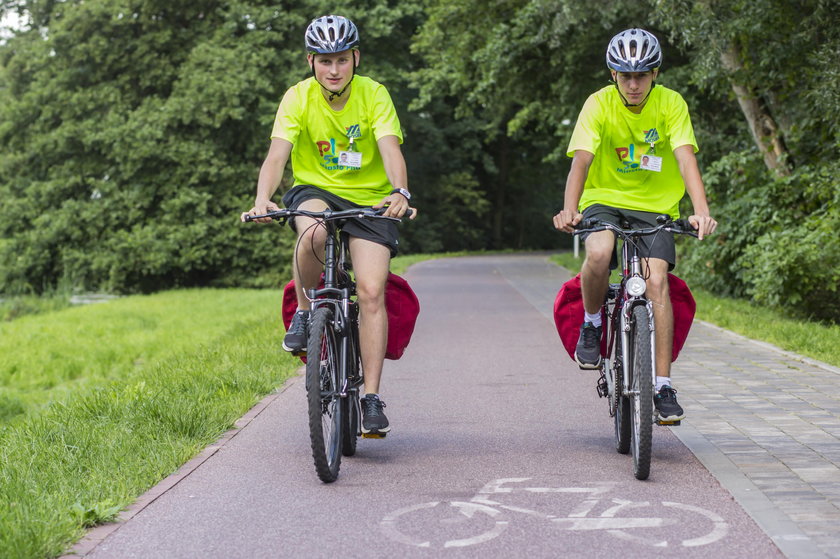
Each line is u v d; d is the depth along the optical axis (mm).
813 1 13961
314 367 5254
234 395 8172
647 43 5543
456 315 15781
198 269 38344
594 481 5344
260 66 37156
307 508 4887
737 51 15914
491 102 26531
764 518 4535
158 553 4203
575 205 5676
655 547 4176
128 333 20375
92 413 7496
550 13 19859
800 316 14008
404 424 7180
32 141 39344
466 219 61125
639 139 5797
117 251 36500
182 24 39781
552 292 20875
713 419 6973
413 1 38938
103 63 38938
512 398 8250
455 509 4828
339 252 5848
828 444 6098
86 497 4855
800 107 16125
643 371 5273
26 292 38531
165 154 36719
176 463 5770
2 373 15680
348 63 5609
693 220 5391
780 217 15781
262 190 5539
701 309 15141
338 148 5785
